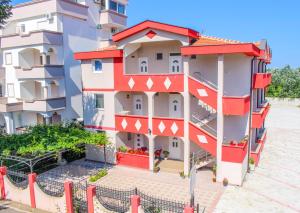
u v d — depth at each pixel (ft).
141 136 79.82
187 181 63.41
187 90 62.08
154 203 41.39
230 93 67.87
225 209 50.21
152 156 69.05
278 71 230.07
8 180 56.18
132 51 72.59
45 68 84.99
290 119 140.97
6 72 98.84
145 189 59.93
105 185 62.23
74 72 95.09
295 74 212.23
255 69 72.90
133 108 79.87
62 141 62.75
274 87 206.28
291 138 101.24
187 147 64.23
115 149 74.64
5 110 90.79
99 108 76.07
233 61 66.69
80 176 67.72
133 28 66.33
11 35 91.76
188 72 61.82
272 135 106.22
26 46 88.94
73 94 95.30
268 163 73.72
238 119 68.18
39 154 63.16
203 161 66.80
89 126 78.33
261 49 69.77
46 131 70.49
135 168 71.97
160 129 66.90
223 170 60.59
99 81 74.69
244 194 55.93
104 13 105.60
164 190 59.21
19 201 54.80
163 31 63.46
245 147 62.23
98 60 74.54
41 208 51.44
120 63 70.38
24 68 89.56
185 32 60.39
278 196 55.01
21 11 95.14
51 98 87.56
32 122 100.42
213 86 68.74
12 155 62.54
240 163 58.70
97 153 77.46
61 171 71.15
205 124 66.28
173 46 71.15
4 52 97.55
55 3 87.20
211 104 59.52
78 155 80.64
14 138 67.15
